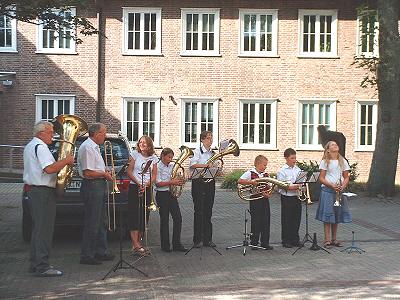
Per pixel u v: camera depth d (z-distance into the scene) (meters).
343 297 7.33
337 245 11.09
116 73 25.33
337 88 25.75
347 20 25.69
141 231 10.25
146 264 9.46
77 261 9.63
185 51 25.41
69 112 25.28
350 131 25.83
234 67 25.53
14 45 25.08
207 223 10.85
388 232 12.94
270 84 25.62
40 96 25.19
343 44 25.72
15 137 25.22
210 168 10.50
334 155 10.91
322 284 8.05
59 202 10.55
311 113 25.81
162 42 25.36
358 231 13.03
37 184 8.38
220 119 25.56
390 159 19.36
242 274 8.73
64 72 25.22
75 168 10.66
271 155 25.66
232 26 25.50
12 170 24.02
